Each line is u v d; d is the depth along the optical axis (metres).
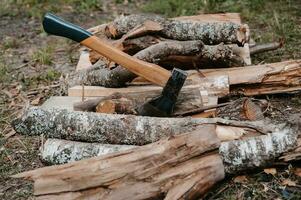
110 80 2.25
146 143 1.90
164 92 2.01
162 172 1.72
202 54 2.28
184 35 2.40
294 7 3.20
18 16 3.50
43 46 3.02
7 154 2.09
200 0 3.38
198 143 1.73
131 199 1.70
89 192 1.71
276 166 1.85
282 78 2.23
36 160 2.05
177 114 2.05
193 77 2.26
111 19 3.38
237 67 2.32
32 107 2.01
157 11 3.40
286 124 1.83
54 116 1.97
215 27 2.39
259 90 2.25
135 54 2.24
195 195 1.71
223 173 1.73
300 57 2.58
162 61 2.29
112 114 1.96
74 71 2.52
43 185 1.71
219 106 2.05
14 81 2.62
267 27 3.00
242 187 1.82
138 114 2.03
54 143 1.92
